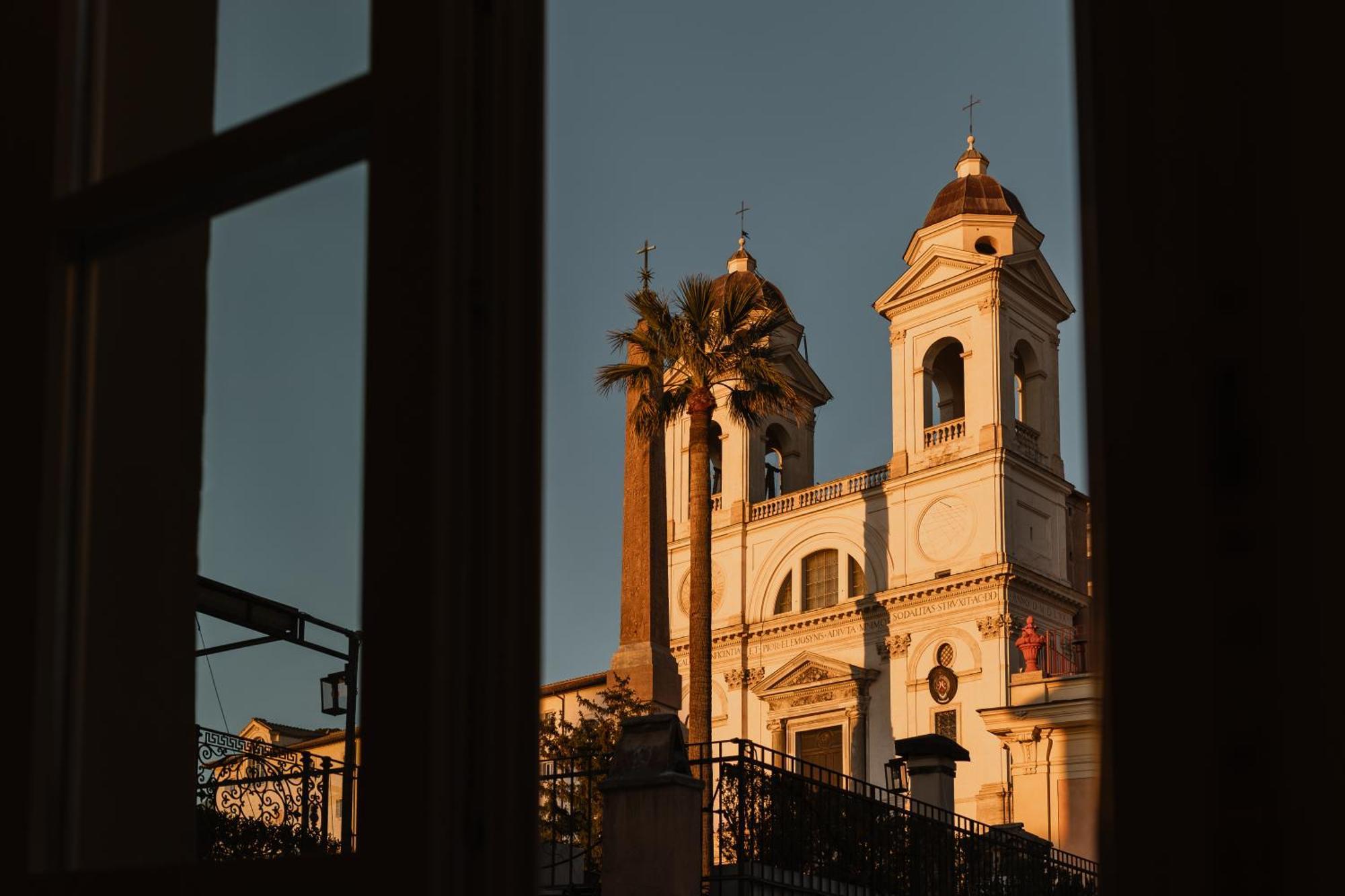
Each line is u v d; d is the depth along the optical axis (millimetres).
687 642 50688
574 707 37344
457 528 1500
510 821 1486
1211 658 1130
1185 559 1152
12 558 1771
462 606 1492
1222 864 1101
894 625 45750
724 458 51719
